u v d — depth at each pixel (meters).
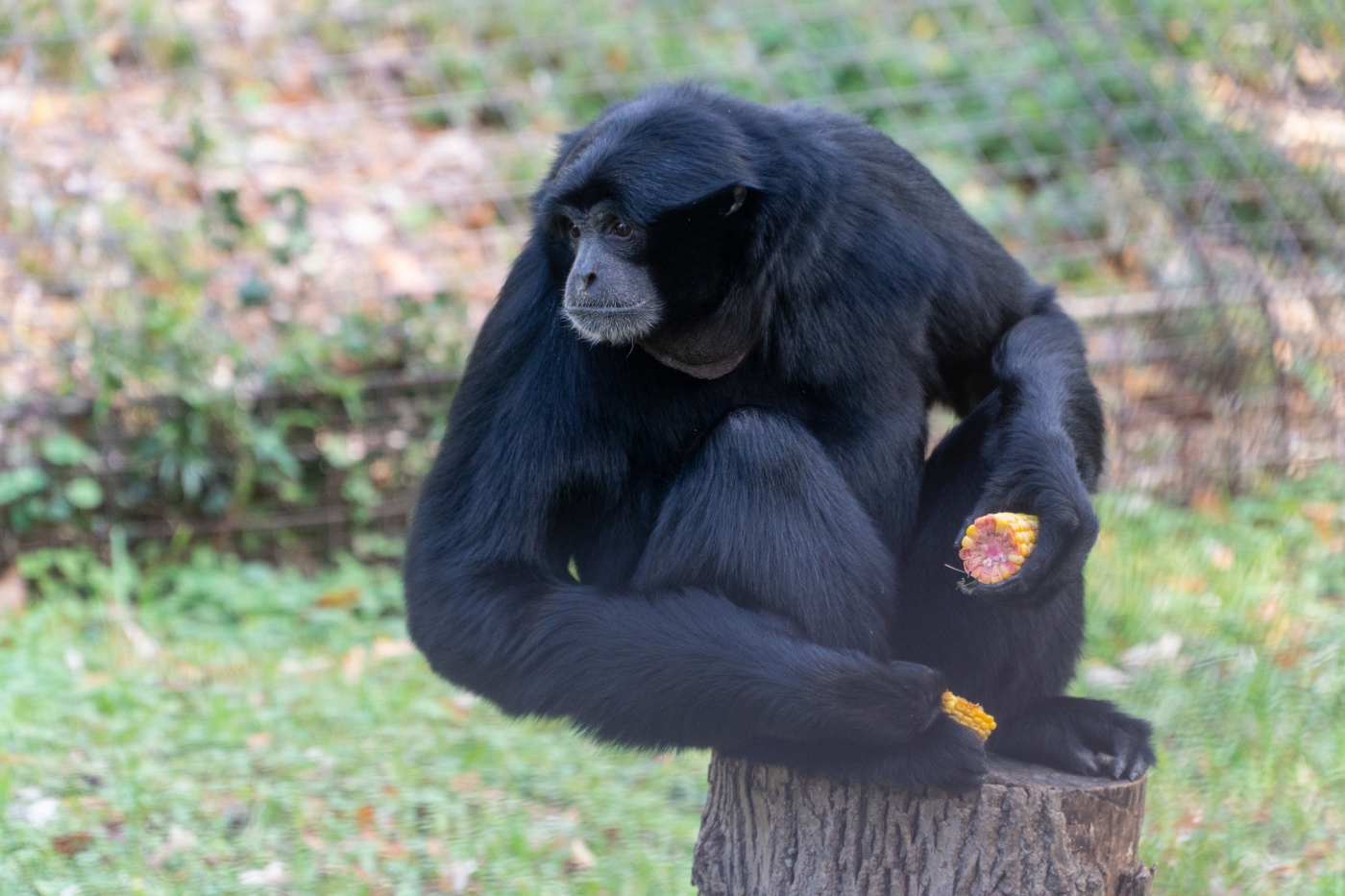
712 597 7.05
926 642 7.82
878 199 7.89
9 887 9.91
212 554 17.05
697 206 7.42
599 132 7.67
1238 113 20.44
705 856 7.99
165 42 22.38
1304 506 17.11
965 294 8.11
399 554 17.41
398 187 20.77
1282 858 10.33
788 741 7.27
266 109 21.72
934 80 23.41
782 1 24.56
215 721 12.84
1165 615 14.55
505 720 13.40
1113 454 17.91
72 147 19.77
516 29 24.16
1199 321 18.41
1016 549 6.72
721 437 7.16
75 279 18.06
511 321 7.92
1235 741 11.86
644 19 24.42
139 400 16.89
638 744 7.25
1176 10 22.95
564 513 7.88
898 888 7.31
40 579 16.36
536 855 10.76
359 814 11.38
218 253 18.86
